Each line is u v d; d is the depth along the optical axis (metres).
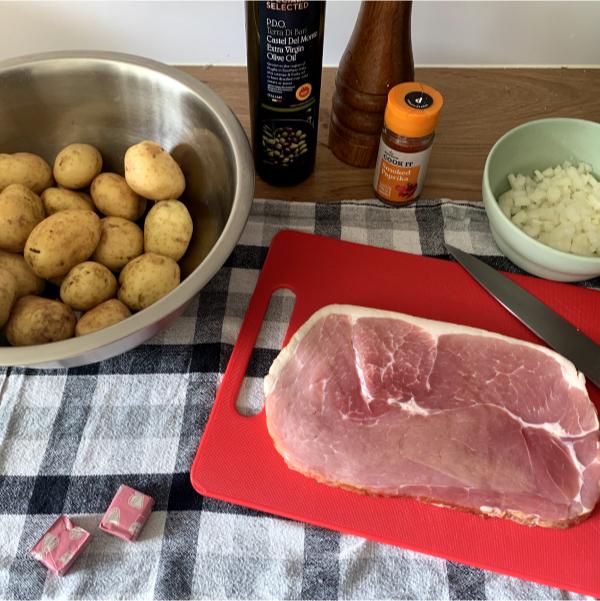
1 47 0.97
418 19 0.93
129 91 0.72
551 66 1.00
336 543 0.58
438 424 0.60
